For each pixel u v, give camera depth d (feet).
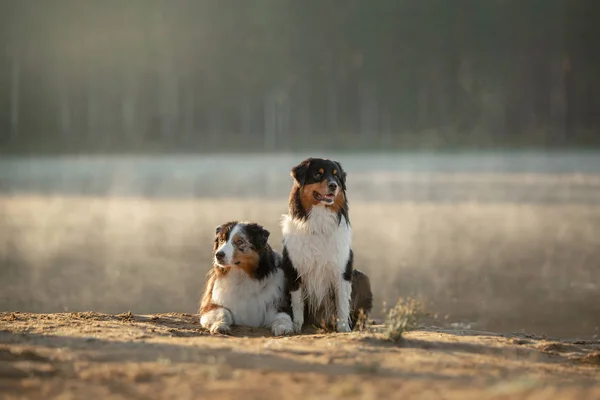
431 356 24.53
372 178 139.85
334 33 372.58
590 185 118.42
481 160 197.47
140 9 401.90
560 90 327.06
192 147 290.35
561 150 247.50
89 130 328.08
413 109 328.90
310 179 32.04
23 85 361.10
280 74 357.41
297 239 32.40
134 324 30.99
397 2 374.63
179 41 385.29
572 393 19.90
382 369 22.45
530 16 366.63
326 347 25.32
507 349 26.81
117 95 363.56
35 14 401.29
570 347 28.35
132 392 19.83
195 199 106.52
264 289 32.63
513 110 320.09
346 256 32.78
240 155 254.68
